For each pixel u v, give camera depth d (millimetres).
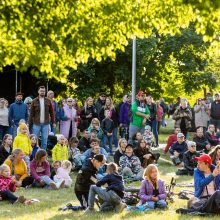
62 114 29422
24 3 13047
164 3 13688
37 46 12961
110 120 29844
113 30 13578
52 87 47406
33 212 16562
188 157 25109
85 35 13273
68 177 21828
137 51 46188
